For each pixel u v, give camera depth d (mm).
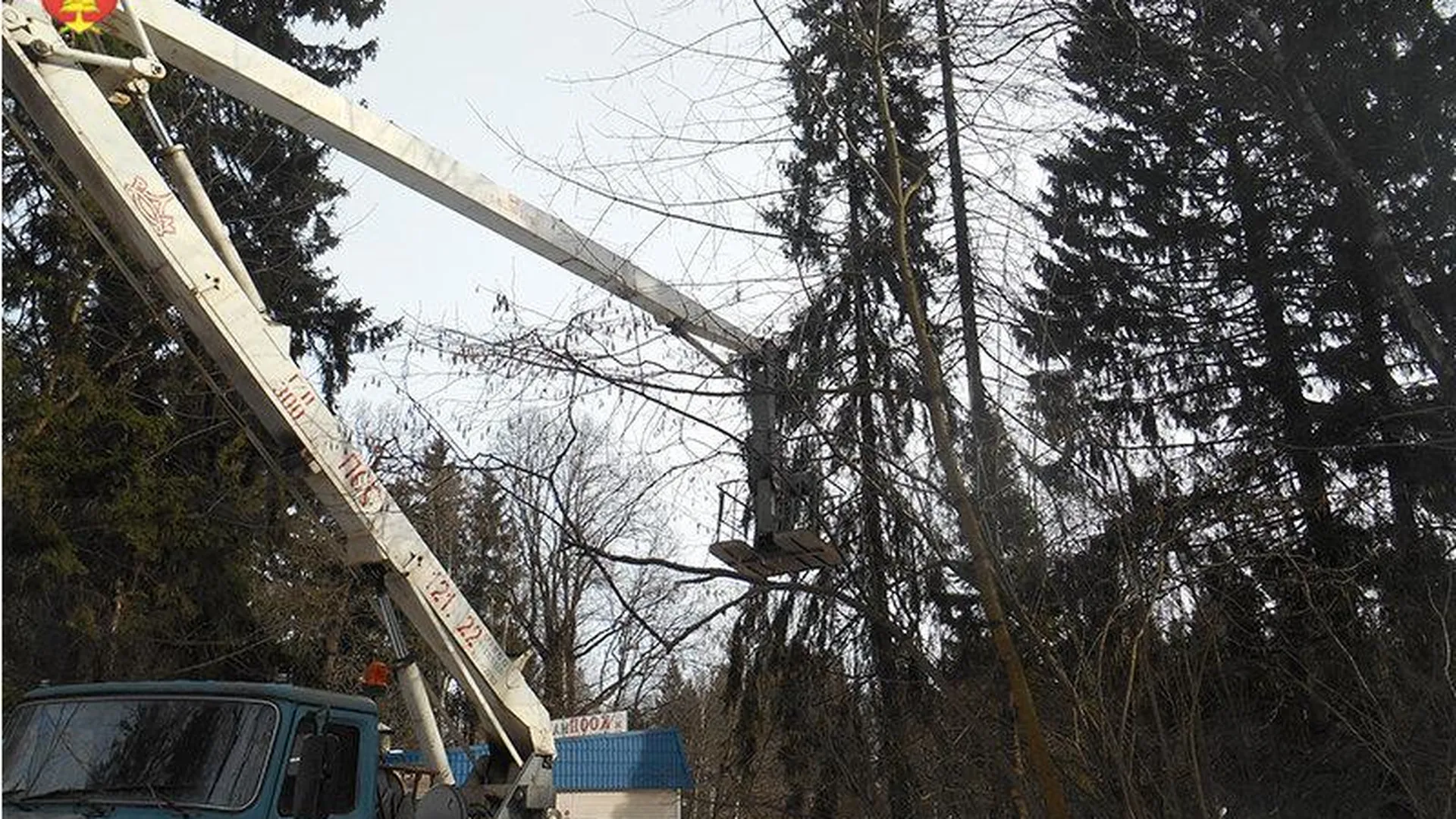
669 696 24203
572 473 13508
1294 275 18000
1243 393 17812
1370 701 10094
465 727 11727
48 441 15953
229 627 18500
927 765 11117
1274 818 11336
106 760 6852
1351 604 10422
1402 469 16469
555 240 9914
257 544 19391
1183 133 15812
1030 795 9398
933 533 10008
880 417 10422
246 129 18625
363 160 9414
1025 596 9742
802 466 10414
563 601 17875
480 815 8859
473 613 9117
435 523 13930
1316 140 13742
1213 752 10570
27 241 17078
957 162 10836
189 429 18422
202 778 6715
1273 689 11719
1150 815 8484
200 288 8203
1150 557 9555
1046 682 9812
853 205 10922
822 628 13414
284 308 19406
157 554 17016
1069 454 10062
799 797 14172
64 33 8312
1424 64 15430
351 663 20328
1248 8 13742
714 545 9984
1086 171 16359
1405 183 16203
